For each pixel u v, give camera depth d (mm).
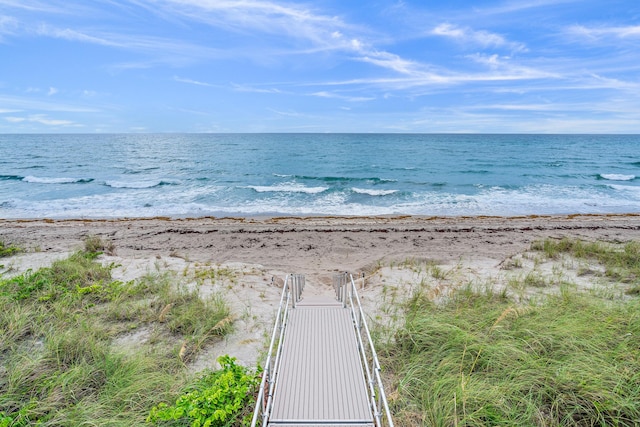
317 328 5785
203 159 48188
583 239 13586
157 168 38219
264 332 6570
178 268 10438
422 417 4168
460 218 18047
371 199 23281
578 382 4438
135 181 29688
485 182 29375
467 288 7992
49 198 23188
